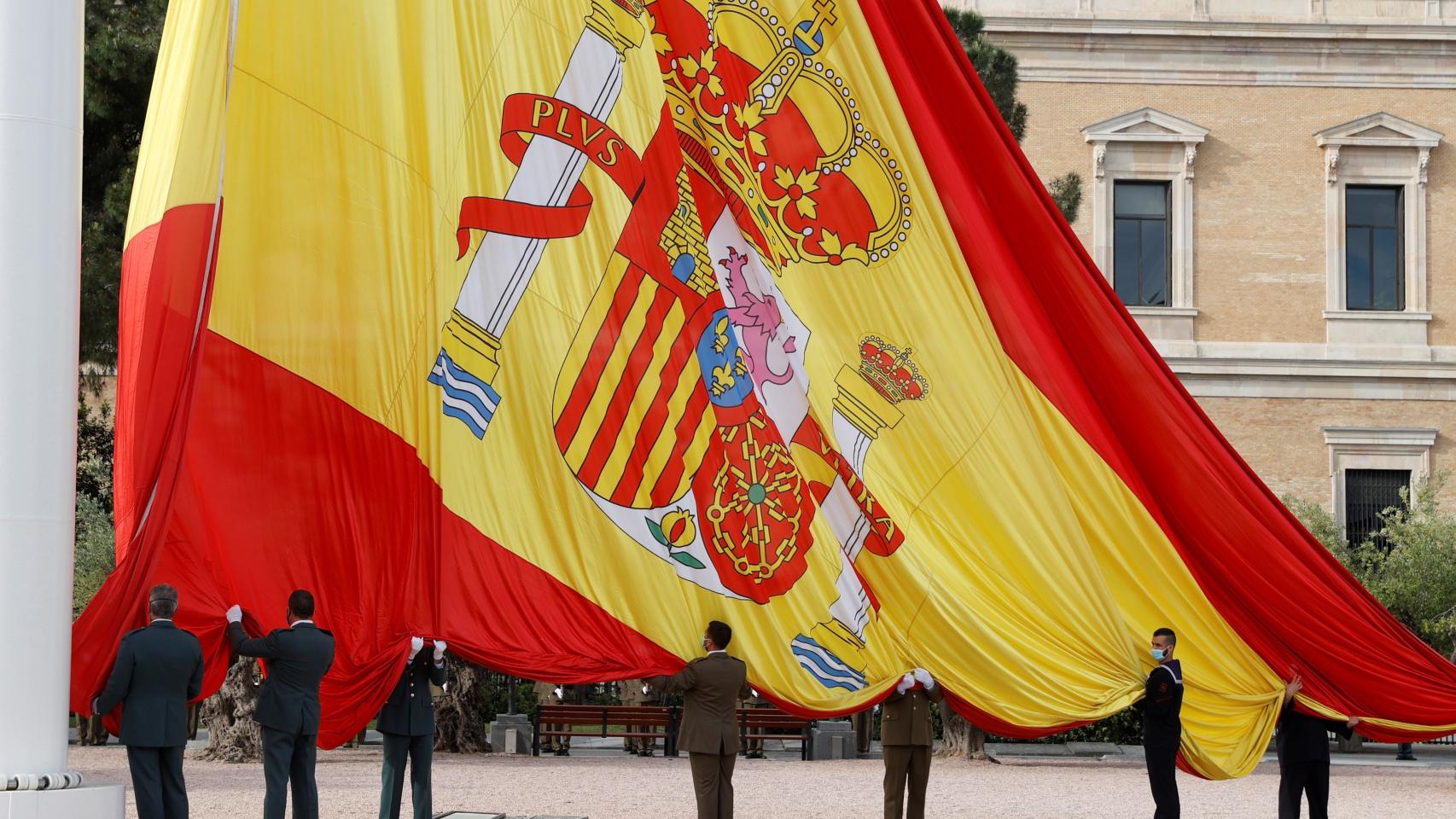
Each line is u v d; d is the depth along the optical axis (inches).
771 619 445.1
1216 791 755.4
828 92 489.4
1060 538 473.4
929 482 473.4
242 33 408.2
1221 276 1487.5
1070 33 1492.4
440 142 425.7
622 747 1061.8
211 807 591.5
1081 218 1483.8
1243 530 489.7
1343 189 1501.0
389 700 451.2
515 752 998.4
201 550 387.2
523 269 430.9
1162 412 490.9
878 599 459.5
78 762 817.5
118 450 377.7
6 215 293.0
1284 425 1477.6
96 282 814.5
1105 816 617.9
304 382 400.8
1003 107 1174.3
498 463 418.9
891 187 490.3
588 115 448.5
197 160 365.4
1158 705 462.6
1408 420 1482.5
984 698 458.9
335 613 396.5
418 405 411.8
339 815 567.5
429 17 430.6
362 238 412.2
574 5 451.5
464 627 405.7
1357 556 1229.7
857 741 1034.1
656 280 449.4
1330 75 1504.7
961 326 485.4
